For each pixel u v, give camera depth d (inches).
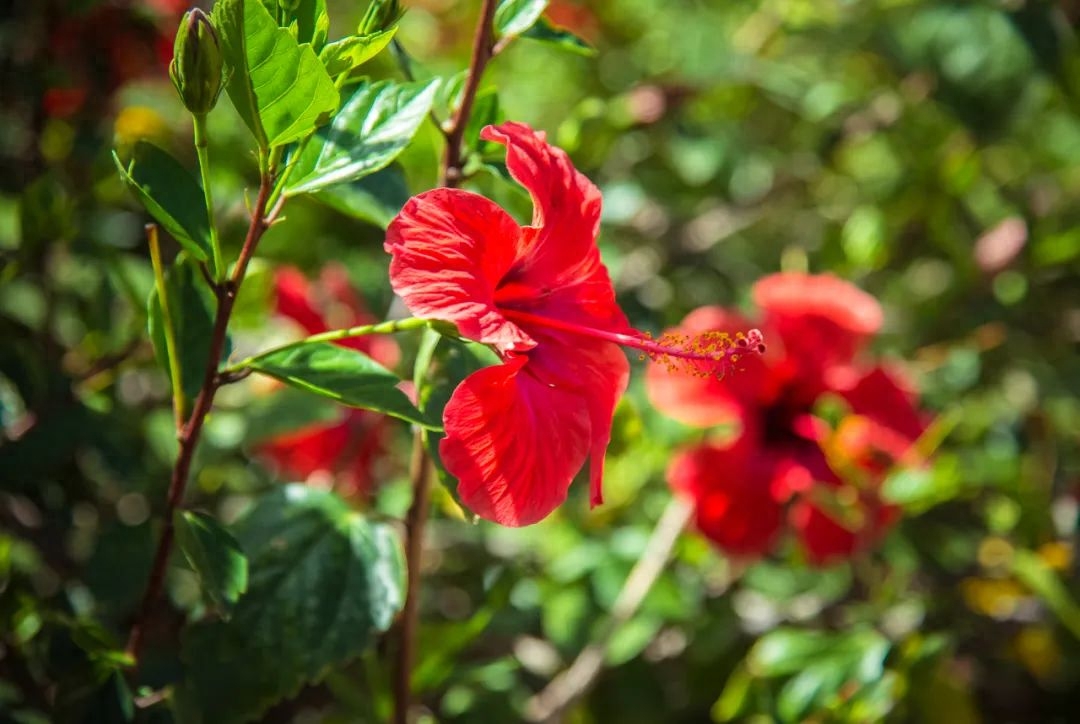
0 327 30.3
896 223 40.3
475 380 21.8
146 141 23.0
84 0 31.0
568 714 31.5
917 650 30.0
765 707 30.0
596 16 44.9
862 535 32.0
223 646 24.5
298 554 24.9
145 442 32.1
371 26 22.4
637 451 33.8
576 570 32.9
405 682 26.3
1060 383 38.9
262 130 21.4
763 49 44.0
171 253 34.3
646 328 34.2
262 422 30.1
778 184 42.3
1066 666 35.7
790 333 31.5
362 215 25.4
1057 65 38.0
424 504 25.8
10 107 33.9
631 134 39.4
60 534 31.0
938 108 40.0
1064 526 35.0
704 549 33.2
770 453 31.5
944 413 35.5
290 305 30.8
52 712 25.3
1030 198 42.1
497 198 30.8
